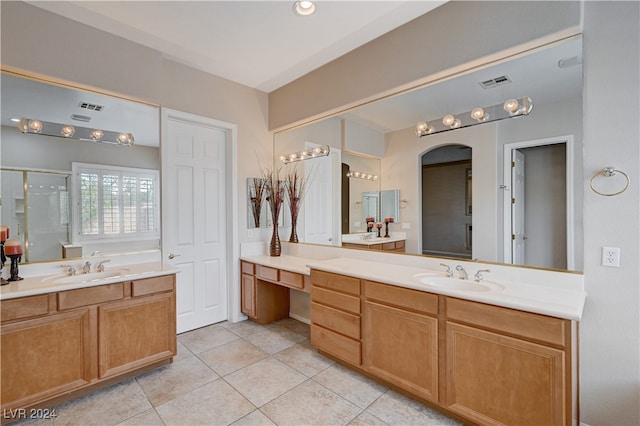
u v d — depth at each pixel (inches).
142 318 93.9
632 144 65.2
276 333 128.6
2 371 72.1
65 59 93.0
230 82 138.1
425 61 91.7
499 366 65.9
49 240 95.0
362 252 118.0
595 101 69.0
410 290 80.1
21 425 73.4
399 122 105.3
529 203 79.4
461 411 71.6
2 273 86.4
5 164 88.8
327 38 104.2
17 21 85.7
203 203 134.6
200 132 133.4
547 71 75.5
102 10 89.0
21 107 90.8
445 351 74.1
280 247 145.4
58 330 79.3
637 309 65.1
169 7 87.4
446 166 94.7
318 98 126.0
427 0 85.4
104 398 84.3
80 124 100.3
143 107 112.8
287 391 87.7
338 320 98.7
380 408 80.2
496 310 66.0
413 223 102.9
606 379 68.3
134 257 111.1
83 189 101.0
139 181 112.4
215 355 109.1
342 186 124.3
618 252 66.9
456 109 91.7
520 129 80.4
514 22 75.3
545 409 60.3
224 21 94.0
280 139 150.7
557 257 75.2
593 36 68.9
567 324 58.0
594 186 69.4
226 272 142.9
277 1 85.0
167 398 84.5
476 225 88.7
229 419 76.4
